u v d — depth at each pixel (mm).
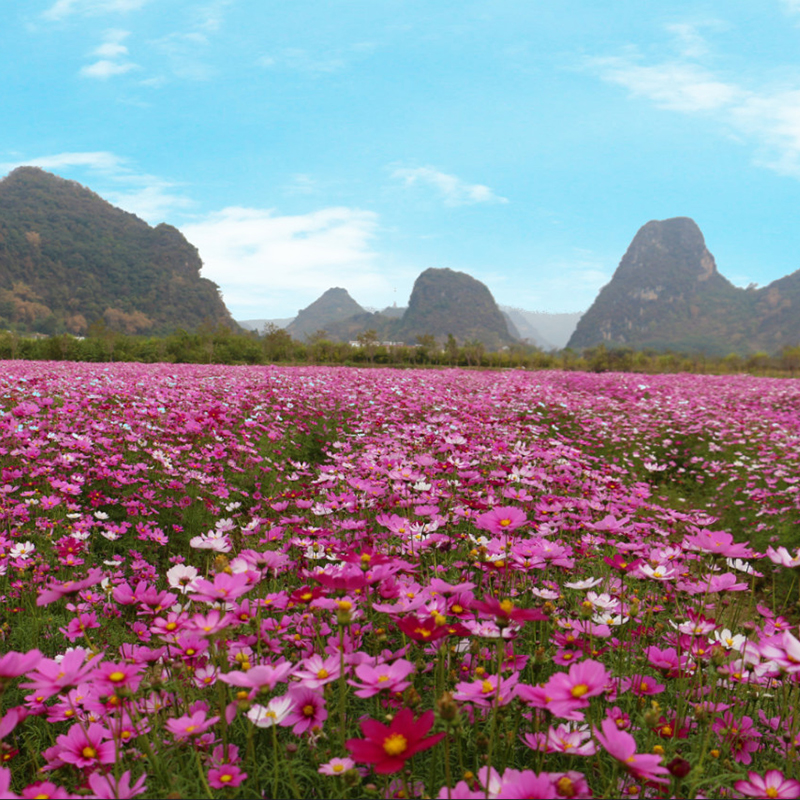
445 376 16766
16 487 4145
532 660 1734
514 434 6215
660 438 9508
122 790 1150
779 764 1700
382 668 1331
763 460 7348
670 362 42094
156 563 4145
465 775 1231
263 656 1825
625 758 1061
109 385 9469
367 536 2746
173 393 8727
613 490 4180
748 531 5840
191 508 4883
